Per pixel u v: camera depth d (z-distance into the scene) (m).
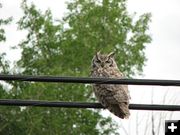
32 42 46.06
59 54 45.38
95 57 20.06
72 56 44.91
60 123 41.78
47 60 45.53
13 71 45.06
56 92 41.81
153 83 15.94
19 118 40.47
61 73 42.41
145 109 16.33
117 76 19.84
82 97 41.97
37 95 41.81
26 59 45.75
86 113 41.94
